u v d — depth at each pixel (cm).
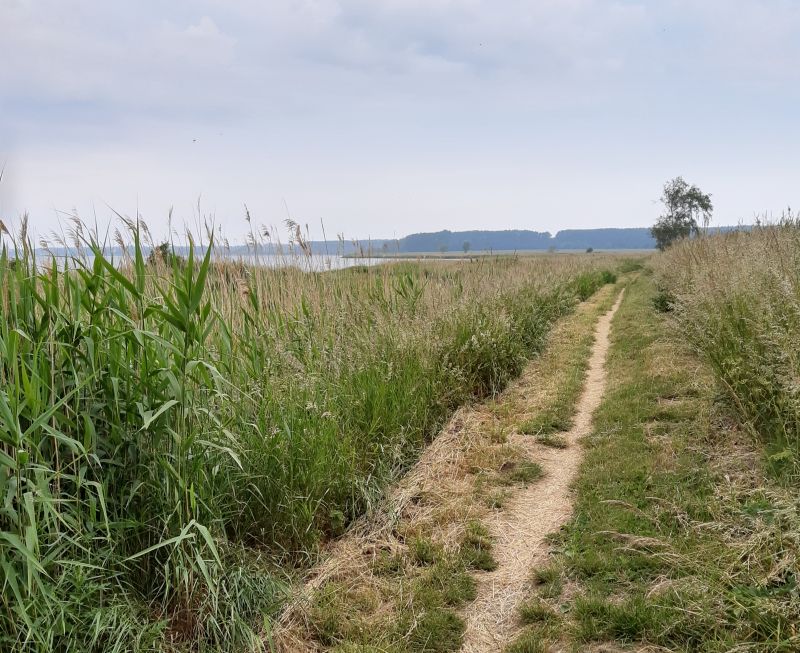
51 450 320
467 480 568
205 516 360
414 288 888
